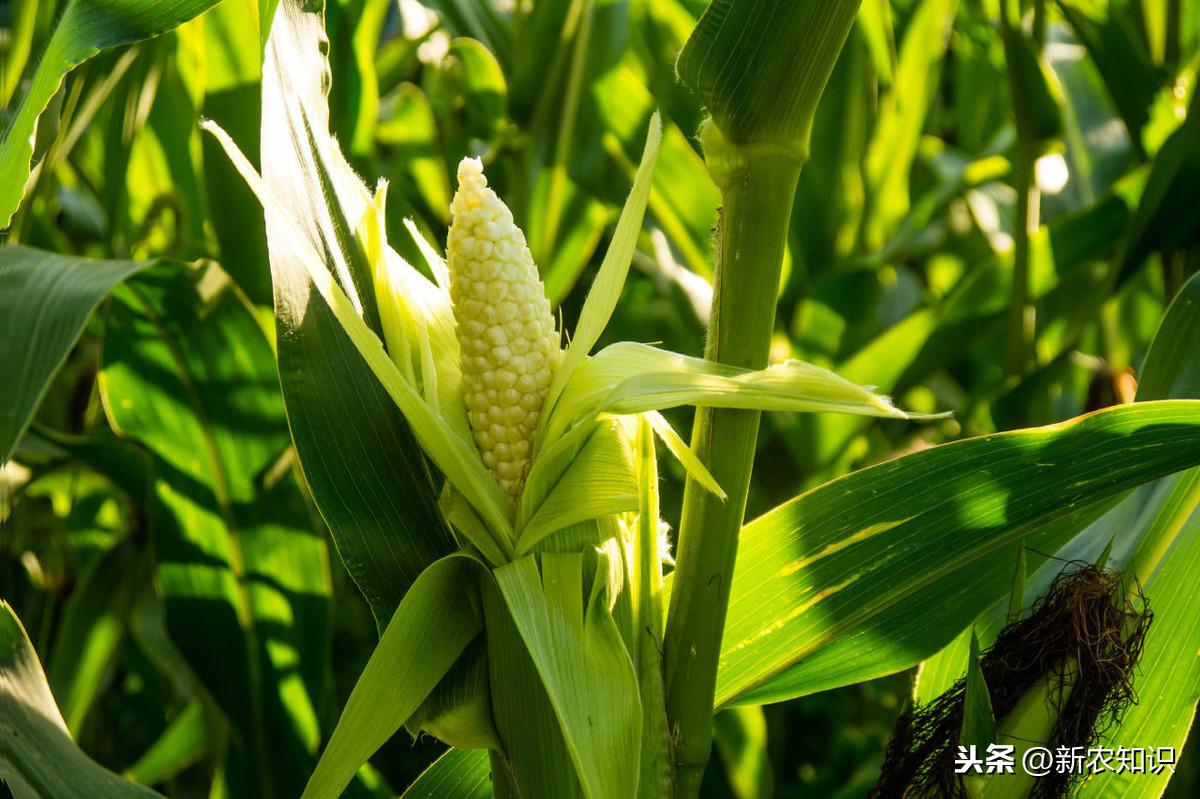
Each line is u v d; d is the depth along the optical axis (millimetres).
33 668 1117
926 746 1210
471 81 1976
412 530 1108
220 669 1415
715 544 1088
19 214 1289
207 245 1621
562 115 1835
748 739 1552
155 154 1767
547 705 1082
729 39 1035
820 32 1029
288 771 1423
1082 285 2055
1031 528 1156
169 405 1397
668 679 1100
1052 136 1689
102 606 1595
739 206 1062
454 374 1111
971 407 1844
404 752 1897
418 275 1140
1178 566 1229
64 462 1665
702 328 1910
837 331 1959
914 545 1159
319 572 1432
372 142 1562
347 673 1854
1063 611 1157
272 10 1064
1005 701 1176
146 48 1472
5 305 1155
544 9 1849
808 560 1164
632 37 2145
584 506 1070
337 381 1104
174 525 1412
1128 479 1127
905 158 2148
